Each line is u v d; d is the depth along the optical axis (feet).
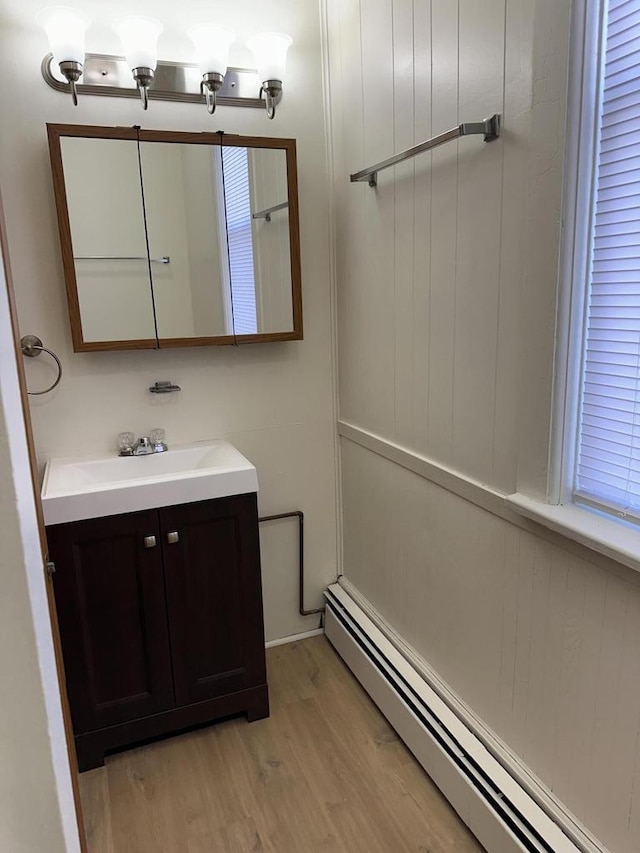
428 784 5.52
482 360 4.65
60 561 5.35
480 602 5.02
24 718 1.80
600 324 3.75
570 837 4.15
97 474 6.27
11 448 1.65
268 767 5.79
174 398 6.81
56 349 6.22
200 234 6.40
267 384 7.22
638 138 3.33
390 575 6.65
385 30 5.51
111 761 5.93
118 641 5.73
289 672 7.23
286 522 7.66
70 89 5.84
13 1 5.57
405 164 5.43
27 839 1.90
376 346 6.39
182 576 5.82
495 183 4.28
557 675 4.21
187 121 6.34
